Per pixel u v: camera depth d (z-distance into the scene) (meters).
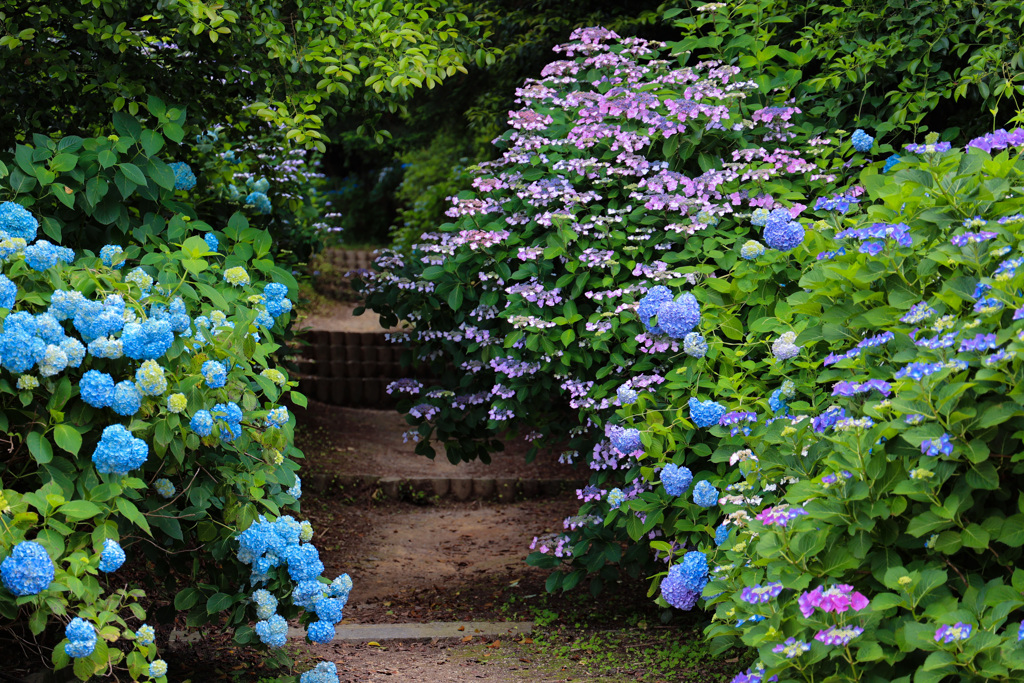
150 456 3.05
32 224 3.06
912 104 4.50
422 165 11.71
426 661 3.88
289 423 3.21
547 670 3.68
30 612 2.74
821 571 2.25
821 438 2.68
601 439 4.18
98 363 2.91
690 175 4.46
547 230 4.38
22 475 2.91
